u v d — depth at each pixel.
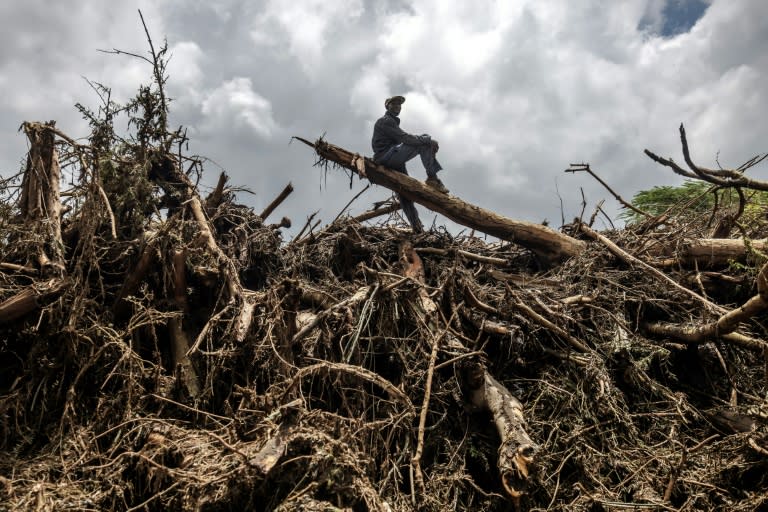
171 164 6.79
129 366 4.89
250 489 3.67
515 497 4.41
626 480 4.62
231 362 5.24
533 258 8.43
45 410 4.87
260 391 5.24
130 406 4.68
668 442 5.04
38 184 5.86
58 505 3.80
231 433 4.29
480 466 5.13
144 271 5.43
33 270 5.39
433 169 8.27
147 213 6.17
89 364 4.87
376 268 7.55
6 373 5.20
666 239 7.37
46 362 4.95
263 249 7.19
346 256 7.62
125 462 4.31
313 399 5.16
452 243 8.20
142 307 5.21
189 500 3.70
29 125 5.99
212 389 5.04
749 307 5.08
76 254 5.78
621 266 7.18
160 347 5.64
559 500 4.64
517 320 5.96
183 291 5.54
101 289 5.43
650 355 5.58
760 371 5.92
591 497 4.51
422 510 4.51
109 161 5.85
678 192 10.46
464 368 5.20
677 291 6.39
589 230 8.05
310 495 3.67
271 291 5.37
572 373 5.59
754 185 6.09
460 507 4.73
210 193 7.28
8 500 3.86
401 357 5.39
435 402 5.27
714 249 6.74
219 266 5.87
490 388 5.15
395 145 8.33
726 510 4.38
